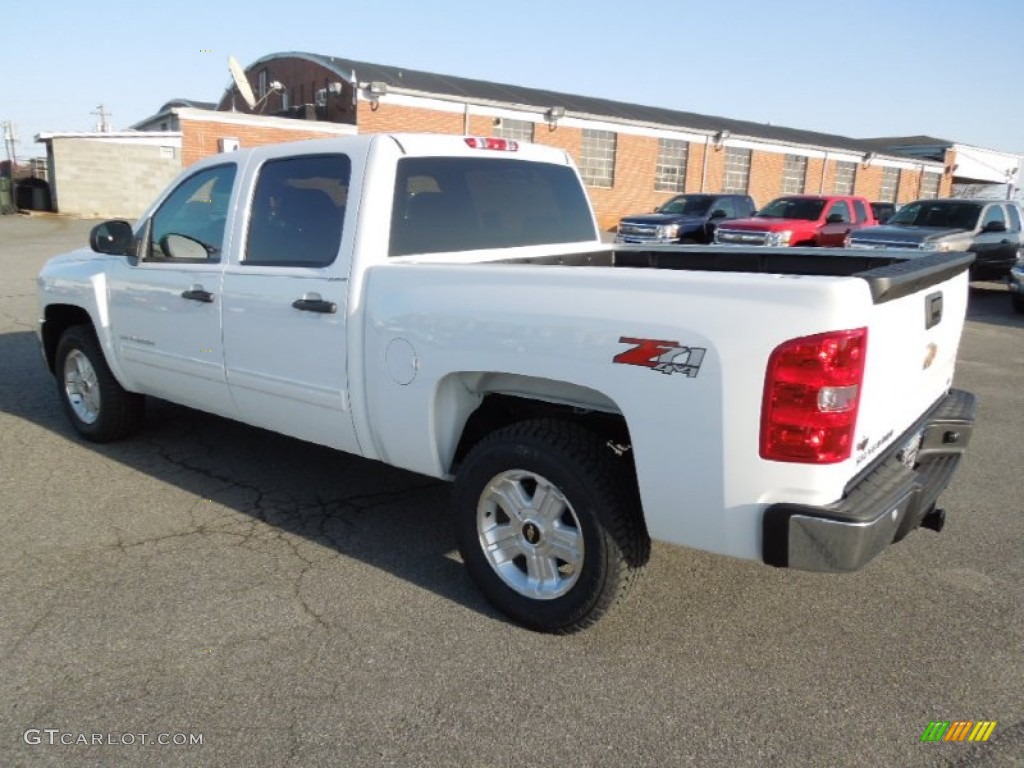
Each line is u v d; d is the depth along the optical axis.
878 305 2.62
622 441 3.32
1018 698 2.93
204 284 4.35
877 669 3.10
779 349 2.52
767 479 2.61
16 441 5.60
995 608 3.56
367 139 3.76
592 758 2.60
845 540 2.54
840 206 17.88
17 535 4.13
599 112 30.66
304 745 2.64
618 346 2.81
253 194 4.16
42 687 2.91
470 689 2.93
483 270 3.21
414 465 3.59
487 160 4.30
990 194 48.53
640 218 20.23
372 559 3.93
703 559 3.98
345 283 3.64
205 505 4.55
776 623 3.41
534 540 3.26
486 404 3.61
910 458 3.26
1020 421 6.70
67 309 5.60
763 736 2.71
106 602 3.49
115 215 29.61
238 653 3.13
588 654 3.16
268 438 5.76
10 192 29.33
